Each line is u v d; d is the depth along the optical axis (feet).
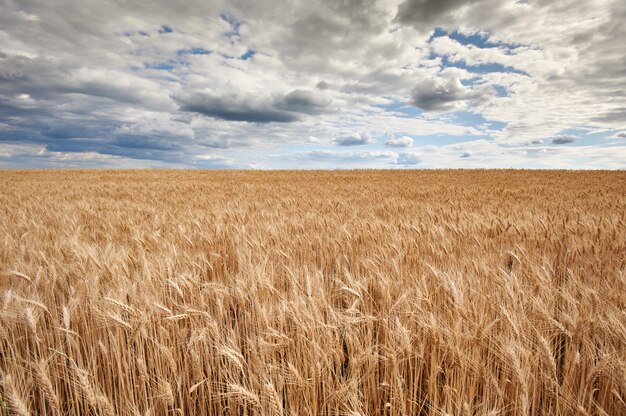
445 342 7.72
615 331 7.41
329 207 32.27
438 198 41.32
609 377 6.86
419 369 8.19
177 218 25.63
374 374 7.80
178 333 8.85
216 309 10.23
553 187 59.88
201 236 17.30
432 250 15.17
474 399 7.53
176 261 13.51
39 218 24.73
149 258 13.92
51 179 89.76
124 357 8.13
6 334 8.20
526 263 12.91
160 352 8.48
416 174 115.24
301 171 144.05
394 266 11.97
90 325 9.33
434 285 11.21
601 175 101.55
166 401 6.94
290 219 23.67
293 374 7.00
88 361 8.15
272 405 6.04
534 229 18.79
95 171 141.79
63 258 13.84
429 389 7.35
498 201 36.86
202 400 7.88
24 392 7.30
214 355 8.79
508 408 7.20
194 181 83.10
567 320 7.73
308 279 9.67
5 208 30.96
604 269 12.67
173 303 10.44
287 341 7.73
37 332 9.12
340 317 8.50
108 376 7.93
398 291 10.61
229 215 25.52
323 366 7.48
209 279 14.35
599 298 8.78
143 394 7.81
